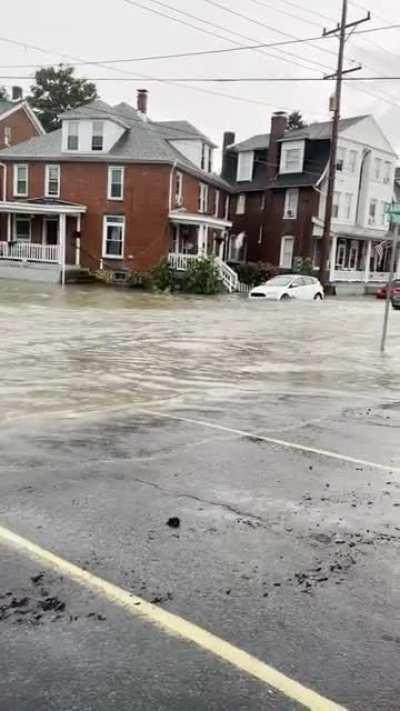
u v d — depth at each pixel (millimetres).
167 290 29281
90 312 18266
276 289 27281
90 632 2488
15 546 3221
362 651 2438
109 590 2822
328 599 2818
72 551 3191
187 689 2178
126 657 2344
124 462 4703
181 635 2494
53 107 63562
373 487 4352
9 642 2404
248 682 2227
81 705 2088
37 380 8086
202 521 3637
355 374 9641
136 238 32531
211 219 32938
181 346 12117
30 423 5848
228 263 38312
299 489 4250
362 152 41906
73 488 4094
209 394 7648
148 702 2109
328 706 2113
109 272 31297
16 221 33938
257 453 5082
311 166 39719
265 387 8273
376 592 2900
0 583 2842
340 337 14922
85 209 32469
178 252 34156
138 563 3092
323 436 5734
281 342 13500
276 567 3105
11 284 27188
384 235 42969
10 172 34344
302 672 2295
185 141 35906
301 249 39375
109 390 7648
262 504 3943
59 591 2791
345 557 3244
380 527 3650
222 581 2945
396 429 6117
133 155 31984
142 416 6309
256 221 42188
